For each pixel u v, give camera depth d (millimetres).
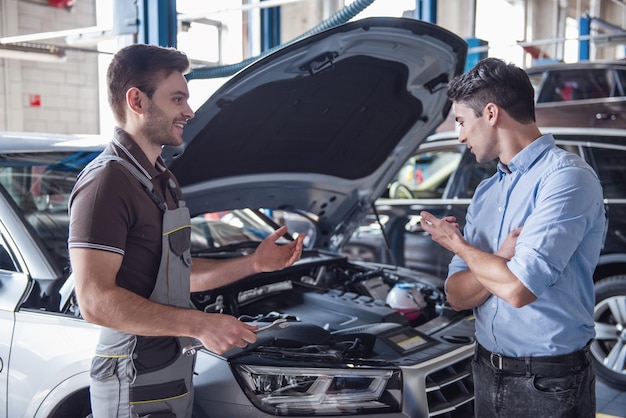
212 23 7574
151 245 1678
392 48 2500
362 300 2809
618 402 3576
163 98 1674
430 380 2209
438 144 4500
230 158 2639
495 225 1769
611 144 4062
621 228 3869
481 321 1791
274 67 2229
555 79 5008
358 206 3406
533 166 1673
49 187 2617
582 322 1663
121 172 1616
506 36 12570
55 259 2385
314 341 2301
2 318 2293
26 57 4363
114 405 1698
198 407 2061
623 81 4750
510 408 1716
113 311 1539
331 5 8617
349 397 2078
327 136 2871
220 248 3039
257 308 2729
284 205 3186
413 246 4484
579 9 12805
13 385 2252
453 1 10523
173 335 1587
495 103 1656
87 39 4324
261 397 2020
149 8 3164
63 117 7809
